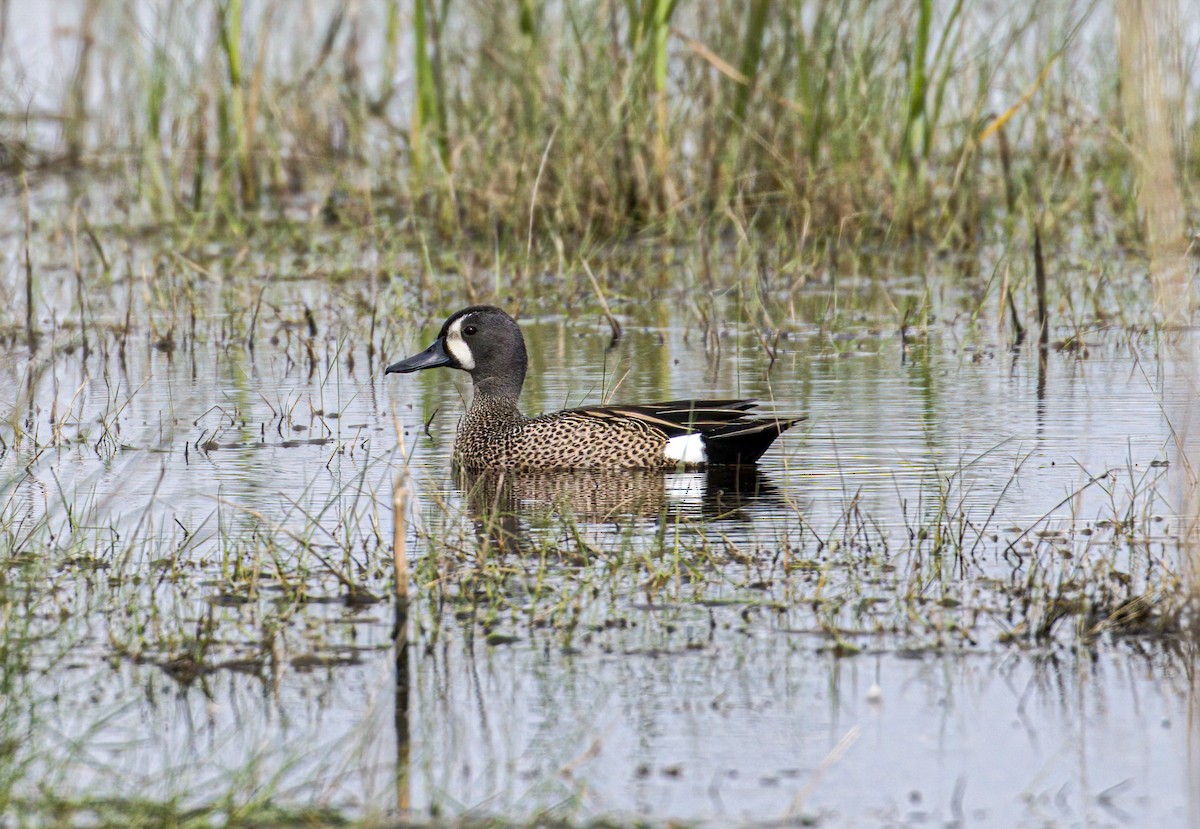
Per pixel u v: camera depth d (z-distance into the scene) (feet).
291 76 90.94
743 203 75.46
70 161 88.99
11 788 23.40
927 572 32.42
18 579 32.60
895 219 73.20
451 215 75.77
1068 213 76.95
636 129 74.54
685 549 34.40
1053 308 61.87
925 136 74.95
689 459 42.60
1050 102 79.66
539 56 76.23
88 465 42.29
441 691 27.17
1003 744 25.00
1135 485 37.63
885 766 24.36
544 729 25.70
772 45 75.82
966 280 67.92
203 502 38.63
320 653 28.78
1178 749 24.70
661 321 62.44
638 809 23.18
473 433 44.19
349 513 37.58
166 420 47.55
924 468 40.78
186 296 65.26
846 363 54.60
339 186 83.71
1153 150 26.78
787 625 29.84
